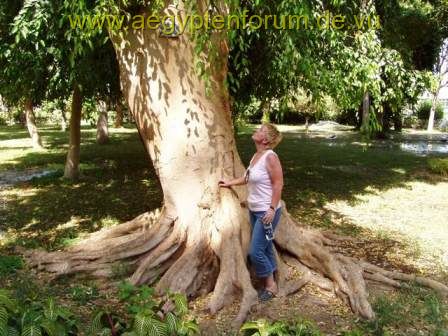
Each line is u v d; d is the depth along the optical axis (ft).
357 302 13.46
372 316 12.82
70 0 14.30
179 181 15.60
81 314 12.77
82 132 86.28
